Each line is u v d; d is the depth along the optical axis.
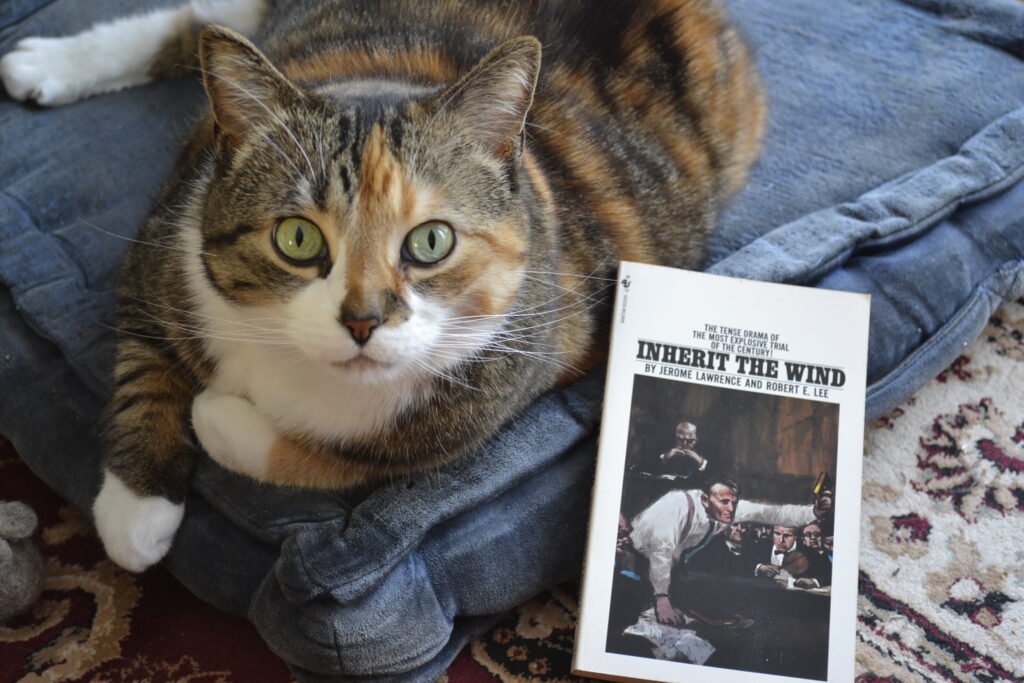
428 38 1.28
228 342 1.11
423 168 0.97
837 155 1.64
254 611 1.12
